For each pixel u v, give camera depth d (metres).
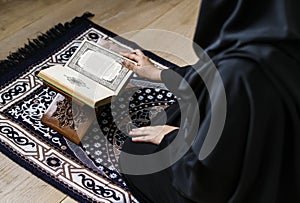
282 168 1.06
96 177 1.73
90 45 1.83
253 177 1.04
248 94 0.96
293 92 0.95
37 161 1.77
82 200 1.67
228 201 1.12
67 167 1.76
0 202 1.65
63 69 1.79
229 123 1.00
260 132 0.98
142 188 1.43
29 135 1.84
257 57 0.94
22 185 1.70
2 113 1.92
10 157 1.77
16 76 2.05
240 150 1.02
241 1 0.96
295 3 0.92
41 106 1.95
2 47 2.19
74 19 2.32
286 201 1.10
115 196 1.68
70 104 1.86
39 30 2.28
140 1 2.46
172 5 2.46
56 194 1.68
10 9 2.37
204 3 1.04
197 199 1.18
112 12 2.39
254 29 0.95
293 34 0.90
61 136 1.84
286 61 0.94
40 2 2.42
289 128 1.00
